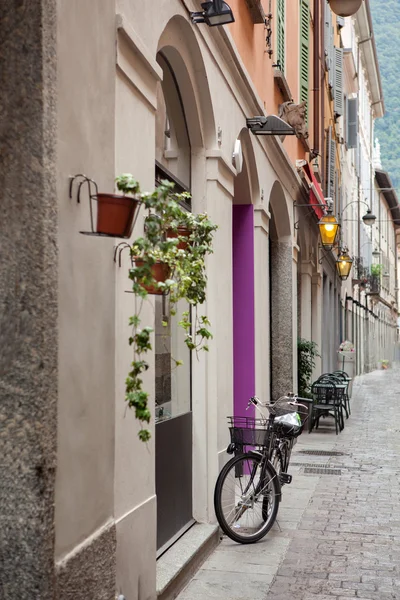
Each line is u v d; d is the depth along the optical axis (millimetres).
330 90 26969
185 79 7820
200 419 8156
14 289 3941
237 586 6773
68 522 4309
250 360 11969
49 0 3990
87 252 4578
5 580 3924
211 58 8258
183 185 8164
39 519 3908
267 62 12859
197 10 7547
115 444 5152
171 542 7188
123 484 5312
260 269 12305
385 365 64688
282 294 15609
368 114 53031
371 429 19109
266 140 12336
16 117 3951
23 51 3941
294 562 7504
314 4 19984
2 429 3938
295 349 16438
